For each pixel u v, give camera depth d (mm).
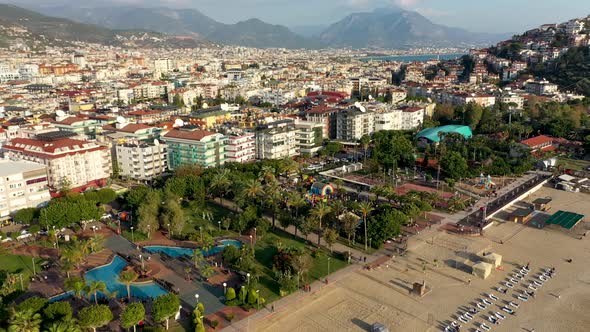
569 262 186750
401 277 173875
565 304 155750
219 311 149625
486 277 173625
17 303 151625
